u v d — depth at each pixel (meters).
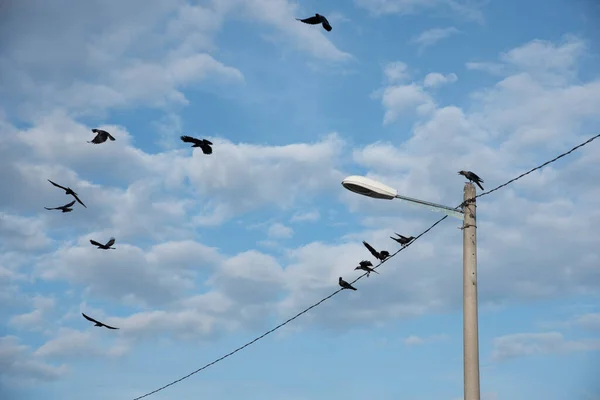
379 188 15.53
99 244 19.16
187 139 16.56
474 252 15.35
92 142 17.08
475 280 15.20
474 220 15.52
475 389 14.70
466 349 14.90
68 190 18.12
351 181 15.52
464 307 15.09
